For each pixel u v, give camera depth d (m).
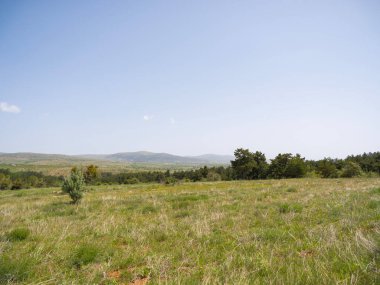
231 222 9.81
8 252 6.87
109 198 21.19
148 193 27.23
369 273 4.55
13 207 17.58
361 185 24.36
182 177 89.25
